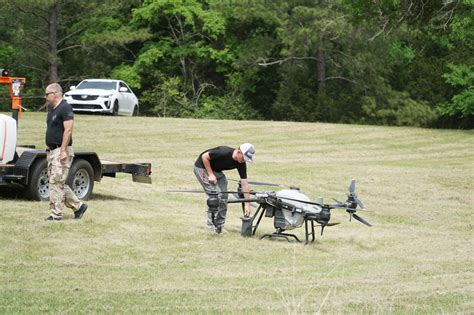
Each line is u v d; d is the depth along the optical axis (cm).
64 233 1852
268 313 1285
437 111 6581
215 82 7494
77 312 1246
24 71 6981
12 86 2266
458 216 2669
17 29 6544
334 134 4547
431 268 1769
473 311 1367
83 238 1827
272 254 1819
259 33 7225
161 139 3978
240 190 2017
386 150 4162
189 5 7069
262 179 3159
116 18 7262
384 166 3641
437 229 2423
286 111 6850
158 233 1948
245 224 1981
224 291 1448
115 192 2566
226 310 1300
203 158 1927
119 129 4188
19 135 3653
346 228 2306
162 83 7094
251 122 4828
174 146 3803
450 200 2969
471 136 4788
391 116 6688
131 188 2689
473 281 1633
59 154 1939
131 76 6925
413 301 1433
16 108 2272
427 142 4500
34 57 6675
